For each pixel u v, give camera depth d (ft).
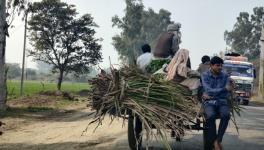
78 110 74.33
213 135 28.30
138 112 26.63
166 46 34.37
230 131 43.47
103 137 39.29
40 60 135.74
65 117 62.34
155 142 35.53
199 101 29.12
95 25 136.98
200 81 29.43
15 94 119.44
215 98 28.32
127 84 27.78
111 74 29.17
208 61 36.99
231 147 33.65
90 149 33.27
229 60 104.22
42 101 85.56
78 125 49.93
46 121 56.49
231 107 30.32
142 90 27.66
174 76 28.94
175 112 27.20
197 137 38.55
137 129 30.22
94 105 28.60
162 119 26.53
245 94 100.12
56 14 133.18
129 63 29.66
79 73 140.15
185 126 27.78
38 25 132.36
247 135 40.73
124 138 38.19
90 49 136.15
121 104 27.32
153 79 28.09
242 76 100.94
